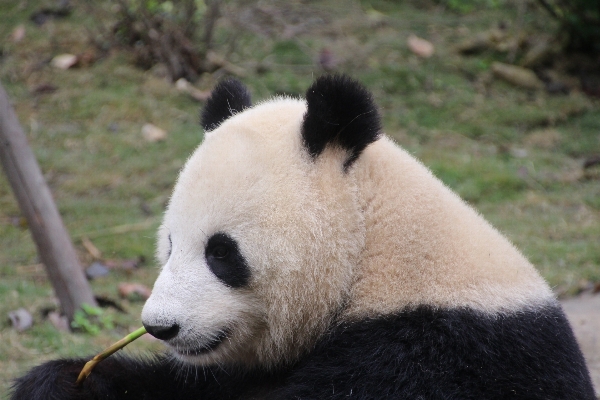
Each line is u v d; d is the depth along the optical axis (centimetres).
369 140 626
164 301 611
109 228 1428
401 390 589
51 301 1141
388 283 623
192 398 742
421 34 2120
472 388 584
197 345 623
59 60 1916
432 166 1627
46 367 736
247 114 674
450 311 605
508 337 600
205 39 1919
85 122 1759
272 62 1955
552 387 593
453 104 1877
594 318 1100
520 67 2027
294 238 606
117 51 1967
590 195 1570
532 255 1325
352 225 624
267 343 650
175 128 1756
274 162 618
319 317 630
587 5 1944
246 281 618
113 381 740
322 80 619
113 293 1196
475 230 662
